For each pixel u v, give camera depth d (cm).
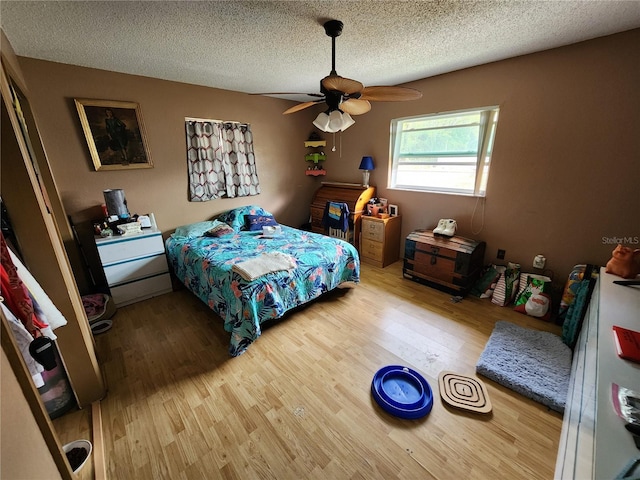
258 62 244
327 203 391
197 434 143
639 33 187
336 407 158
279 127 402
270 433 143
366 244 370
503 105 255
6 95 128
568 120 225
